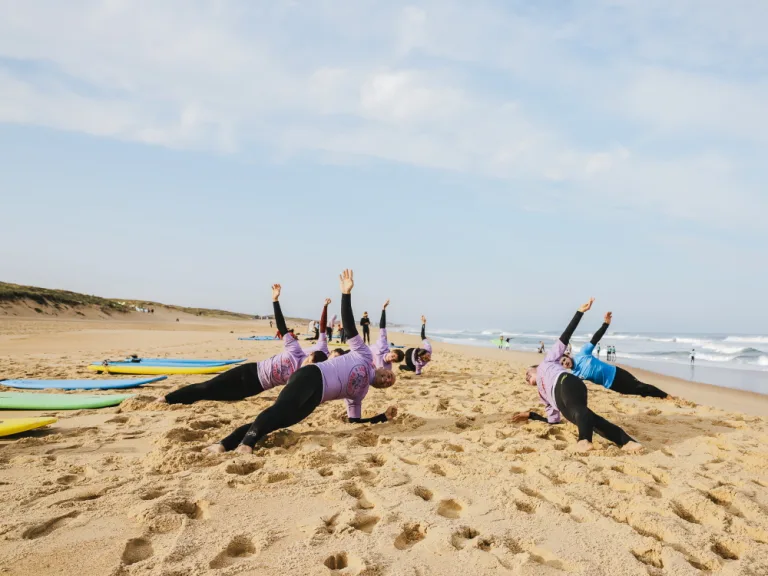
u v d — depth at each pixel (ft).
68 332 89.66
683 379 51.60
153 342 72.69
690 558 8.90
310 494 11.06
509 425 18.85
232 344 74.69
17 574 7.47
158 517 9.36
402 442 16.15
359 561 8.22
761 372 63.26
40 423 16.10
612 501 11.22
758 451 15.62
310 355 18.33
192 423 17.66
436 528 9.57
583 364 26.02
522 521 10.11
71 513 9.68
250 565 7.98
